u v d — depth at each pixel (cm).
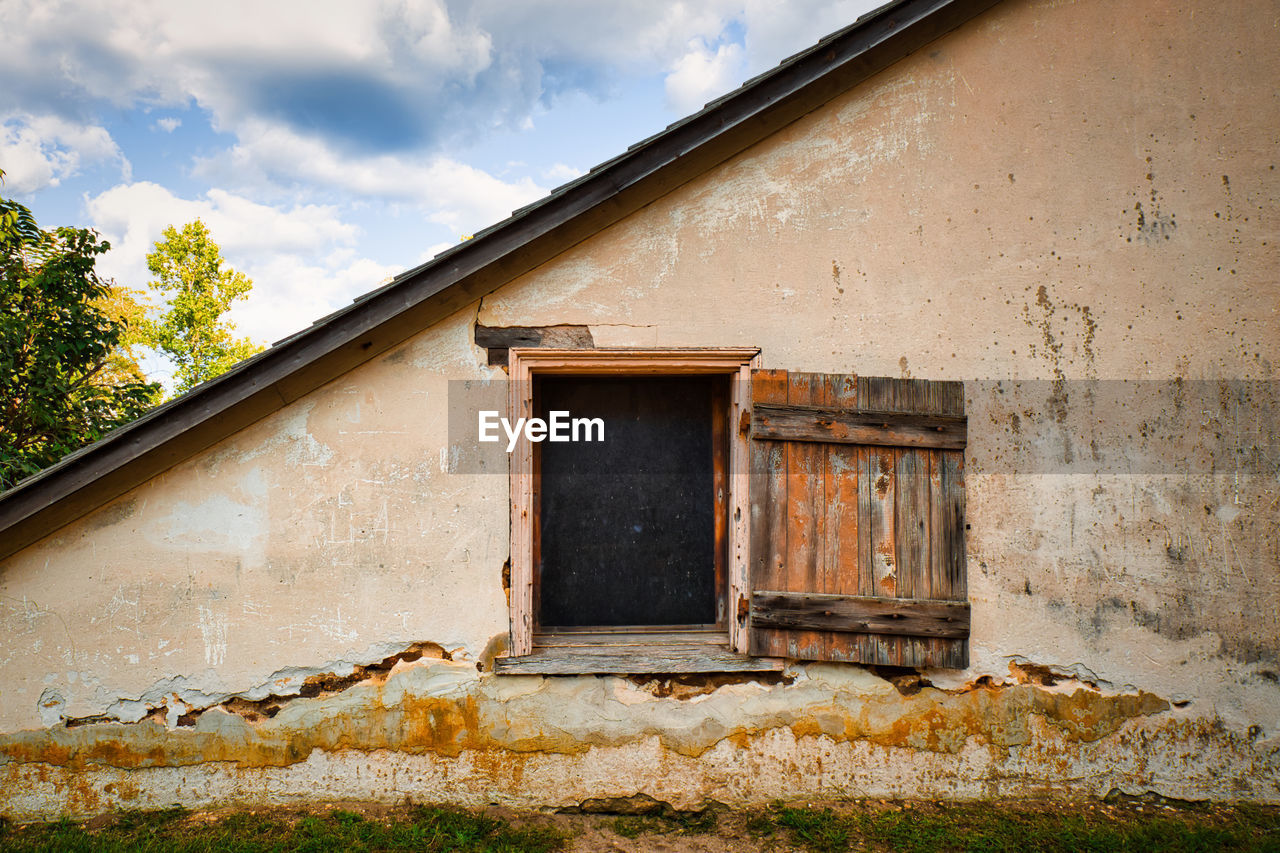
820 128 366
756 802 352
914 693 359
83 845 309
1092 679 363
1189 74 375
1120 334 371
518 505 352
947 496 353
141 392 745
